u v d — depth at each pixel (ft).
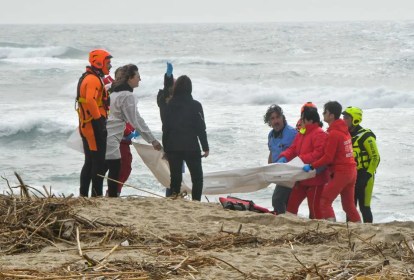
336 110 45.55
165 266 27.73
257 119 122.01
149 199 42.34
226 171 47.60
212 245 32.09
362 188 51.01
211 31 612.29
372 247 31.42
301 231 34.94
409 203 69.72
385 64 236.43
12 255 30.30
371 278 26.11
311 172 45.37
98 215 37.11
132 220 36.52
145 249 31.12
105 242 32.14
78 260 28.86
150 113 131.03
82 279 25.90
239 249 31.68
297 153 46.78
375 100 153.17
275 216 37.68
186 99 45.62
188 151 45.44
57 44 396.16
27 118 111.24
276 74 215.31
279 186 47.14
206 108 143.95
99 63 42.65
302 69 230.48
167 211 39.06
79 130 43.96
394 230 35.27
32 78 202.59
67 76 206.69
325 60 277.64
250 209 42.57
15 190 71.36
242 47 367.66
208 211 39.47
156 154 49.21
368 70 223.10
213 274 27.25
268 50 345.51
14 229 32.76
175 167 45.78
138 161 85.30
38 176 82.69
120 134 45.29
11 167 88.12
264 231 34.99
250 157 90.58
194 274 27.25
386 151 92.32
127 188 74.69
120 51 350.64
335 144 45.11
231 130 107.45
